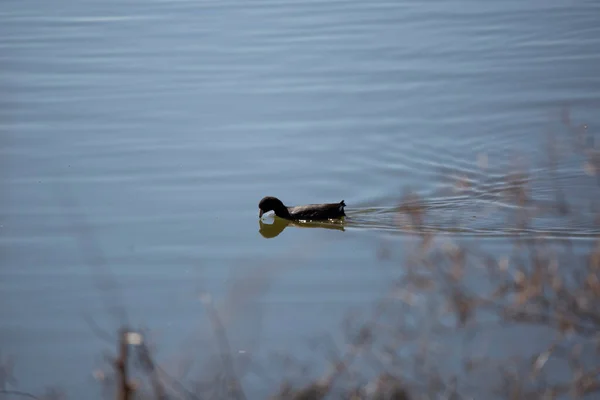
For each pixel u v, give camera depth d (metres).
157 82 47.75
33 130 42.53
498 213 34.88
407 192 37.34
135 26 55.31
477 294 24.30
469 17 56.50
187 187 37.47
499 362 21.92
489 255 29.56
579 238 31.73
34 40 53.12
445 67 49.31
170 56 51.09
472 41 52.69
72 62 50.25
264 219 35.00
